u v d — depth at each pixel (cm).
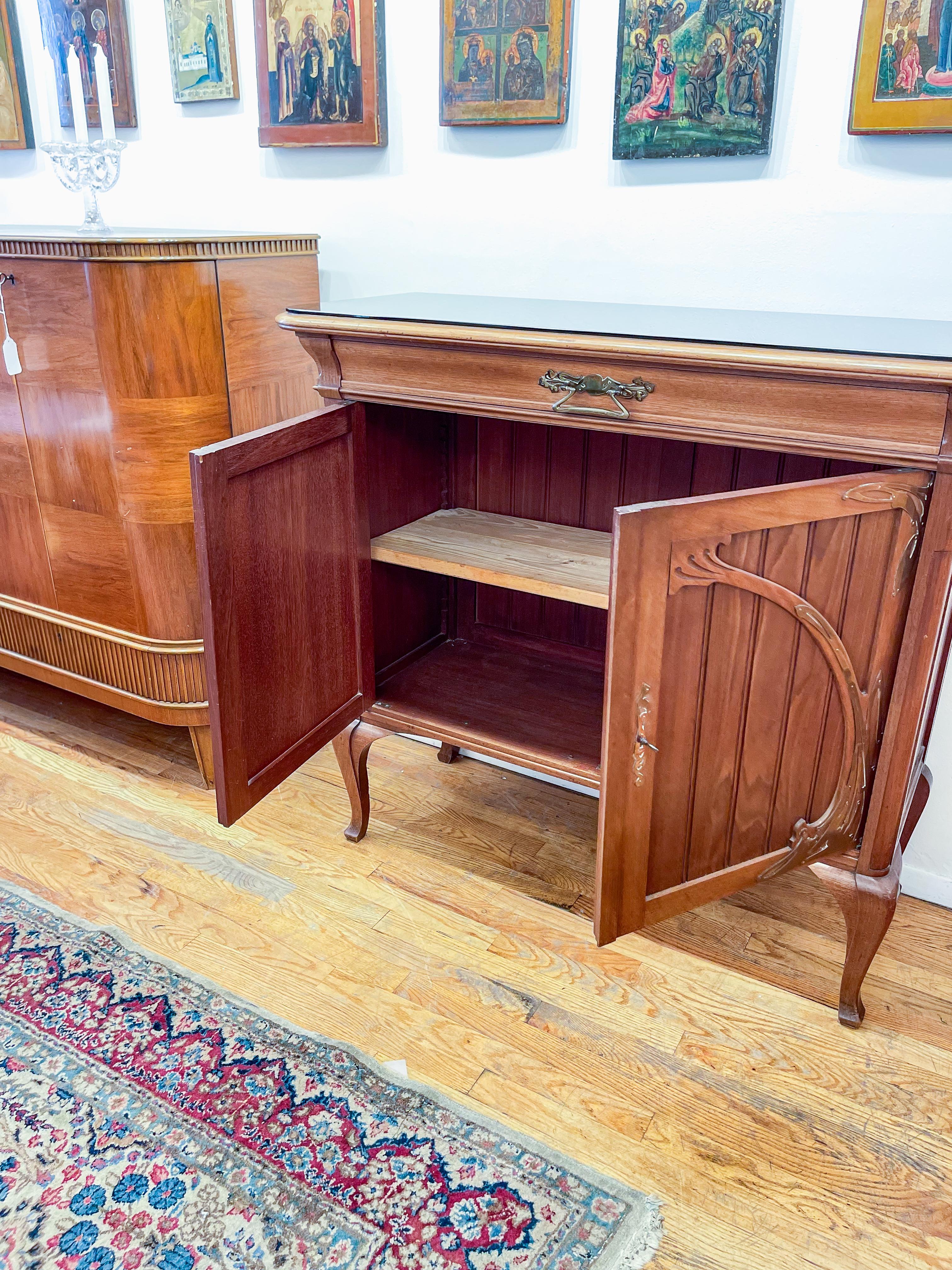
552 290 189
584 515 189
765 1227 123
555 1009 158
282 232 220
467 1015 156
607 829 134
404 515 189
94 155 200
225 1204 124
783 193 162
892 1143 135
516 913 181
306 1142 133
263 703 153
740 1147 134
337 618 171
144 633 206
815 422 125
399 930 176
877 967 170
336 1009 157
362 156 202
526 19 172
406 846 201
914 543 126
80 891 184
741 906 185
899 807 141
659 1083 145
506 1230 121
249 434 139
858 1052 151
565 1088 143
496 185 188
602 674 199
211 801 216
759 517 122
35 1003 157
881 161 153
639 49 163
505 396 147
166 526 195
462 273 199
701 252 171
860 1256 120
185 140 225
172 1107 138
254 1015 155
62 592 216
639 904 143
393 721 183
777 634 131
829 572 128
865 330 136
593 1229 122
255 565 145
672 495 179
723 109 160
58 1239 119
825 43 151
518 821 211
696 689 131
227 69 209
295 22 196
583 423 141
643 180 173
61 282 182
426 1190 126
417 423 186
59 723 250
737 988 164
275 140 208
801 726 139
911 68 144
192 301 181
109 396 186
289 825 208
